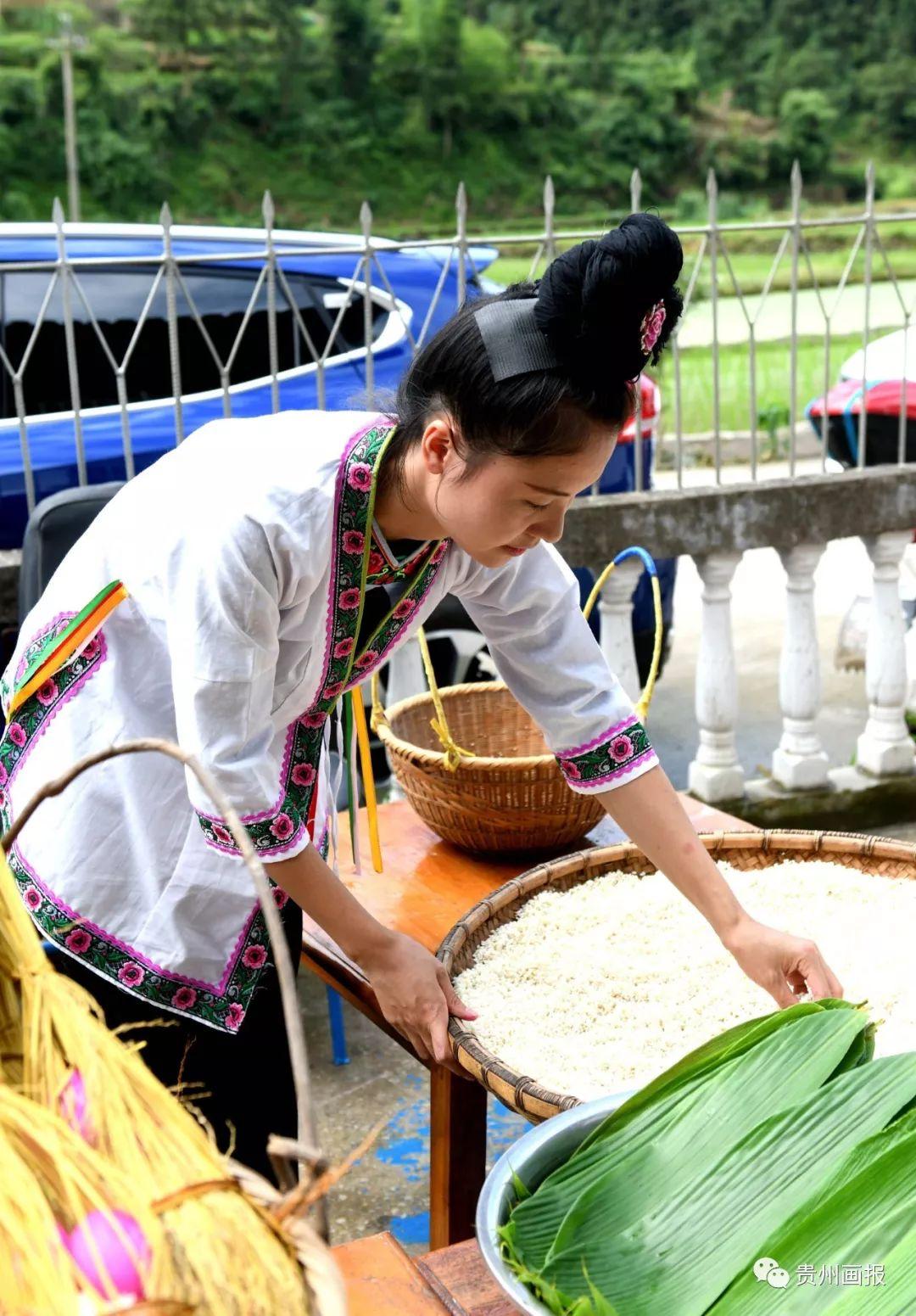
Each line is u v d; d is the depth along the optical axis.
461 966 1.58
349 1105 2.42
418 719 2.26
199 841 1.40
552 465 1.14
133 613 1.37
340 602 1.33
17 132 27.48
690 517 3.15
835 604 5.85
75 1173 0.65
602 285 1.05
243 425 1.38
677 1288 0.92
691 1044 1.44
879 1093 0.99
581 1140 1.08
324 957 1.64
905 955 1.55
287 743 1.45
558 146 33.16
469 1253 1.04
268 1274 0.65
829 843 1.80
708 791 3.36
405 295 3.40
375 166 31.91
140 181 28.58
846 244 16.97
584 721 1.48
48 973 0.78
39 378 3.26
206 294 3.35
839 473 3.32
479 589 1.46
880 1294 0.85
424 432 1.22
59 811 1.41
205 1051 1.48
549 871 1.75
